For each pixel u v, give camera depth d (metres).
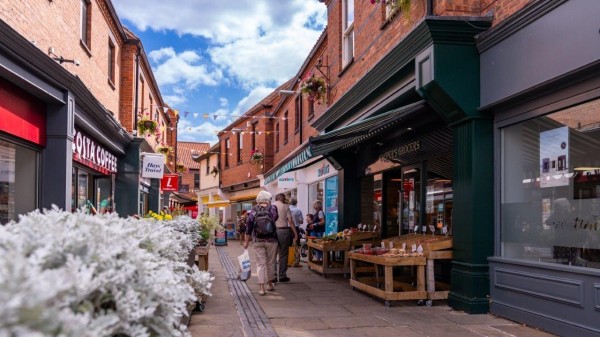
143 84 17.36
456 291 6.73
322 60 15.38
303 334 5.46
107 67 12.48
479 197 6.36
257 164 26.48
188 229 7.02
